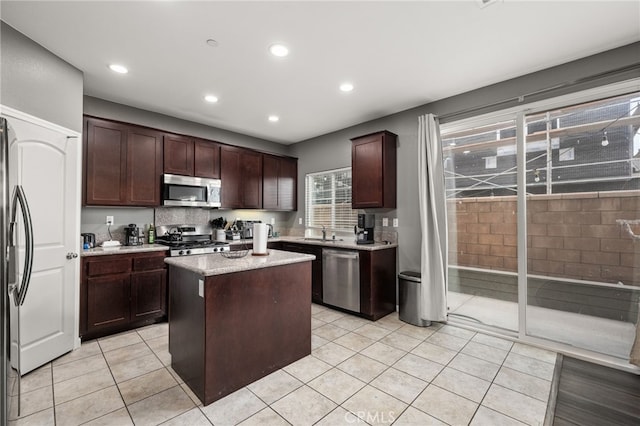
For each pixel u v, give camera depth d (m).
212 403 1.88
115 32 2.15
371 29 2.13
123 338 2.87
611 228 2.43
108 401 1.89
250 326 2.10
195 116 3.96
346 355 2.52
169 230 3.96
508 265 3.01
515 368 2.30
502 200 3.05
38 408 1.81
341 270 3.65
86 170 3.02
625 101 2.38
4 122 1.50
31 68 2.24
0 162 1.46
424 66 2.66
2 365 1.46
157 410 1.80
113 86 3.03
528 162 2.82
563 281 2.63
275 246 4.56
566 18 2.00
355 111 3.76
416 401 1.90
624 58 2.31
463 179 3.32
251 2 1.85
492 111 3.01
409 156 3.66
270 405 1.86
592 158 2.51
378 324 3.26
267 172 4.84
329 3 1.87
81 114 2.69
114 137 3.22
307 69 2.71
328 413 1.78
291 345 2.39
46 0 1.83
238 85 3.03
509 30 2.14
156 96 3.29
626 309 2.36
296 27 2.11
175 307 2.27
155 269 3.22
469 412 1.79
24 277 1.73
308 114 3.88
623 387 2.05
